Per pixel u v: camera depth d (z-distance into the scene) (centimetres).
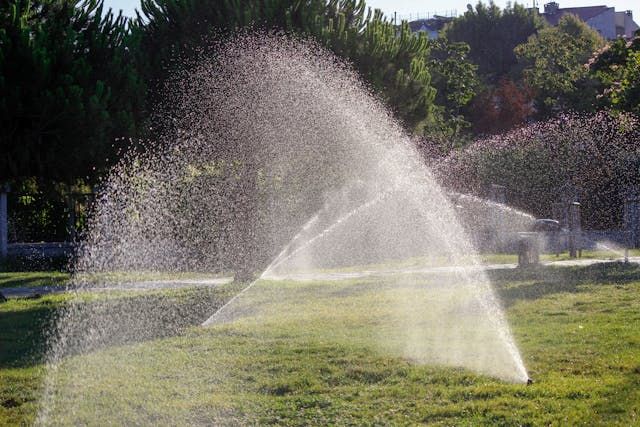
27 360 960
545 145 3153
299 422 685
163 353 971
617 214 3019
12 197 2336
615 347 907
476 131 4350
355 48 2152
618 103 2503
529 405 701
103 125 1766
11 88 1678
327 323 1145
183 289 1630
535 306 1243
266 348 976
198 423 695
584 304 1245
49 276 1939
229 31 2030
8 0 1809
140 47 2072
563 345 934
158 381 836
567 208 2620
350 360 893
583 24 6131
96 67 1880
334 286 1614
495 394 743
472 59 6512
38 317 1291
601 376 788
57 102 1695
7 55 1686
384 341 995
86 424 703
